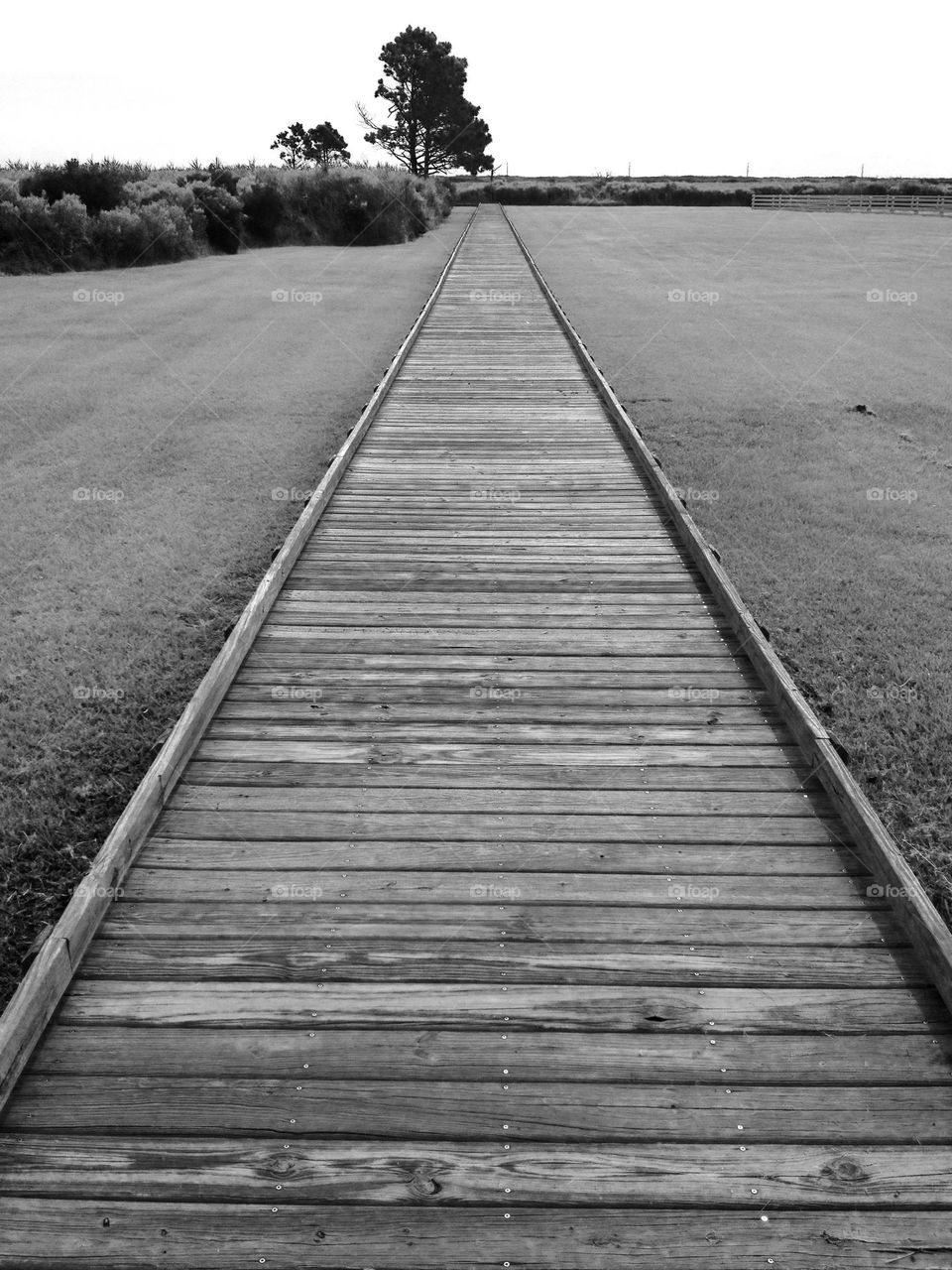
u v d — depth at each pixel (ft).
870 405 40.70
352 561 22.08
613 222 148.97
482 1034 9.70
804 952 10.77
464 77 204.03
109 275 80.89
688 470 31.48
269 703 15.92
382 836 12.62
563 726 15.30
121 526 26.78
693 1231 7.97
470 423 34.60
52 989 9.77
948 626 20.98
